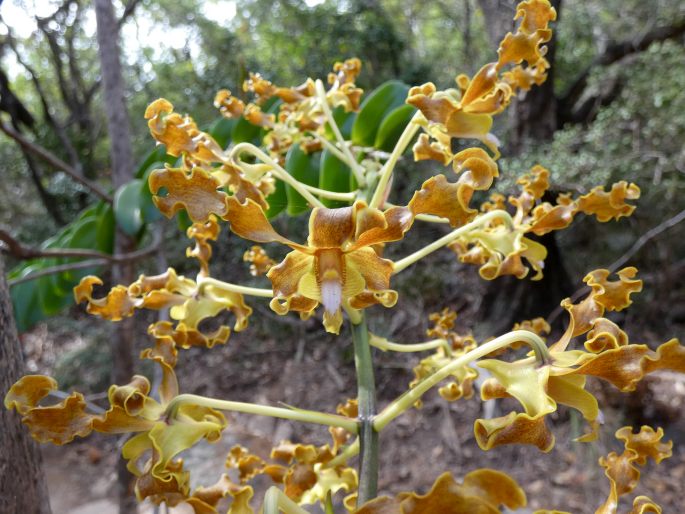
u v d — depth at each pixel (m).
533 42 0.12
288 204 0.22
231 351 0.85
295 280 0.11
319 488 0.17
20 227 1.08
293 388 0.76
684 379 0.66
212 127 0.28
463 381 0.18
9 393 0.12
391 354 0.76
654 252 0.71
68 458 0.68
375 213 0.10
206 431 0.12
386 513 0.09
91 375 0.81
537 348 0.11
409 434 0.66
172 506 0.13
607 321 0.12
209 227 0.17
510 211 0.42
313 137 0.21
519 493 0.08
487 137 0.13
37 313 0.37
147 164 0.33
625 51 0.78
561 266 0.65
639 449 0.12
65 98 1.07
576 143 0.60
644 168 0.61
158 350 0.15
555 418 0.62
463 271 0.76
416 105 0.13
